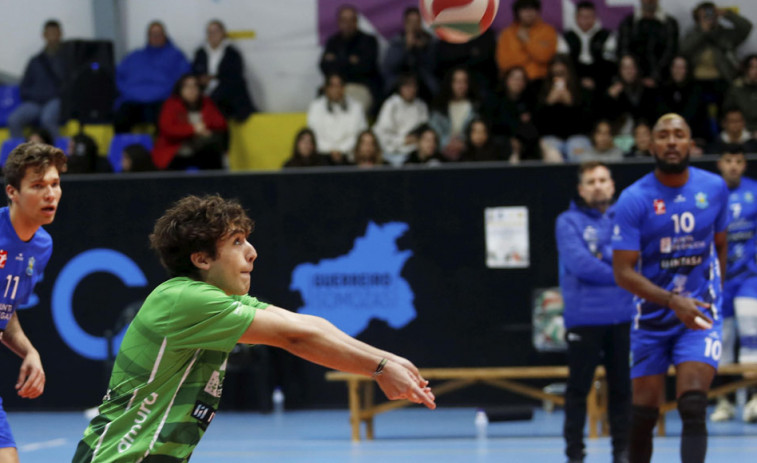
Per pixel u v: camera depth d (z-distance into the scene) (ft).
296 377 52.24
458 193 49.90
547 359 49.21
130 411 15.20
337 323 50.78
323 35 73.26
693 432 26.81
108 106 67.46
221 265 15.66
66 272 52.49
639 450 29.66
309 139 58.59
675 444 41.63
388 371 14.98
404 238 50.24
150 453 15.07
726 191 29.37
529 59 65.77
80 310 52.47
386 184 50.42
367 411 44.65
